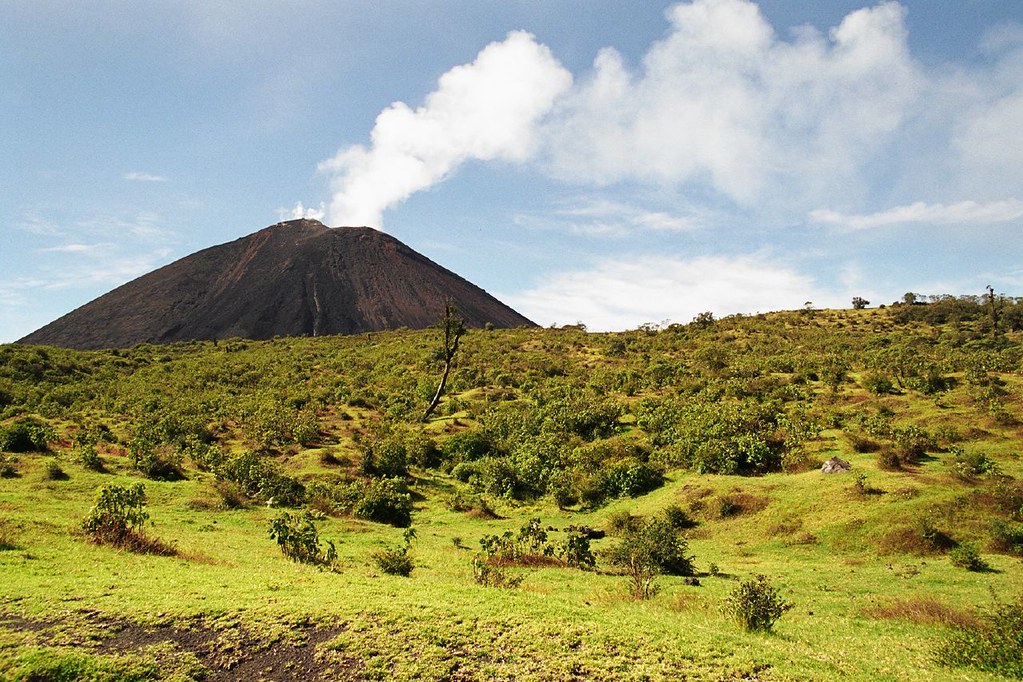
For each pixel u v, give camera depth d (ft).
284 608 36.24
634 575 58.18
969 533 81.46
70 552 47.70
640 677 30.22
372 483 121.60
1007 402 135.64
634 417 172.86
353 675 29.43
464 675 29.68
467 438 160.97
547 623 36.19
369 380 264.52
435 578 57.16
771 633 41.47
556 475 131.34
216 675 29.17
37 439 118.01
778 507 99.66
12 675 27.04
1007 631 36.65
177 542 62.85
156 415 177.37
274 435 156.97
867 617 51.70
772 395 171.22
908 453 111.04
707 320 374.63
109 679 27.78
